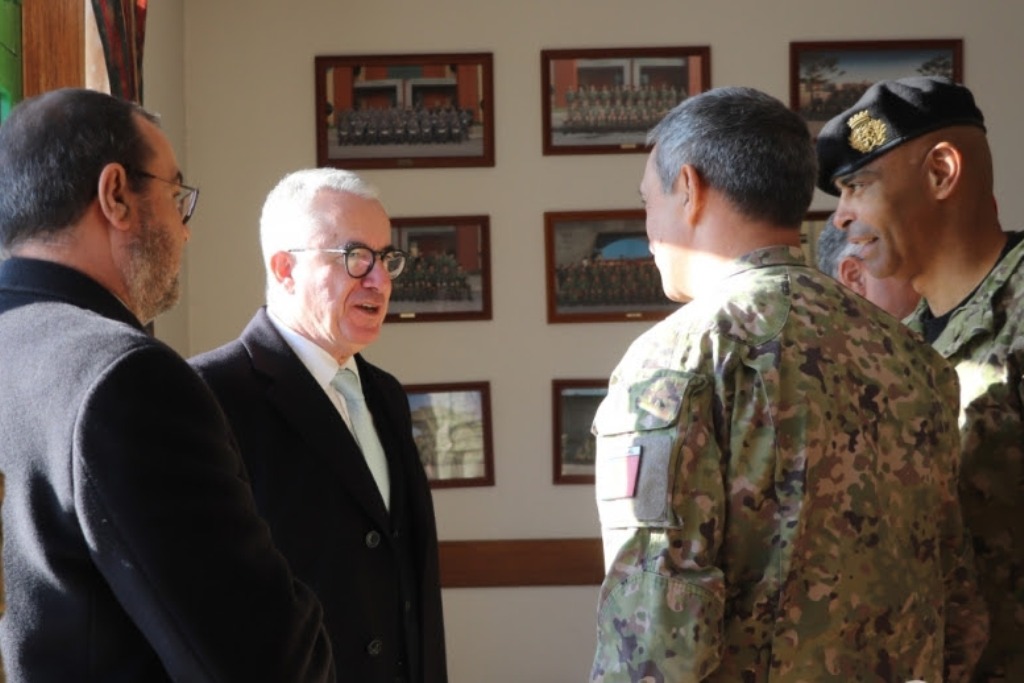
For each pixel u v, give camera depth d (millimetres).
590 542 7266
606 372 7328
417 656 2965
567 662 7250
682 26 7328
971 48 7324
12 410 1886
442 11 7332
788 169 2240
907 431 2197
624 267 7340
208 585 1809
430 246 7332
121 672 1850
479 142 7336
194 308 7285
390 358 7324
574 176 7336
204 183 7293
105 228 2029
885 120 2682
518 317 7344
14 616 1842
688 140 2266
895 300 3541
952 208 2678
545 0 7332
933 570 2232
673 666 1987
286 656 1859
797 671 2072
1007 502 2574
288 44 7312
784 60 7324
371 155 7316
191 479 1834
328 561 2834
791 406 2104
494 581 7258
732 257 2258
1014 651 2578
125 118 2062
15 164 2004
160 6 6633
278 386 2902
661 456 2057
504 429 7328
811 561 2084
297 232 3023
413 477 3076
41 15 4066
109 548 1788
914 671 2162
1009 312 2596
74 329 1893
